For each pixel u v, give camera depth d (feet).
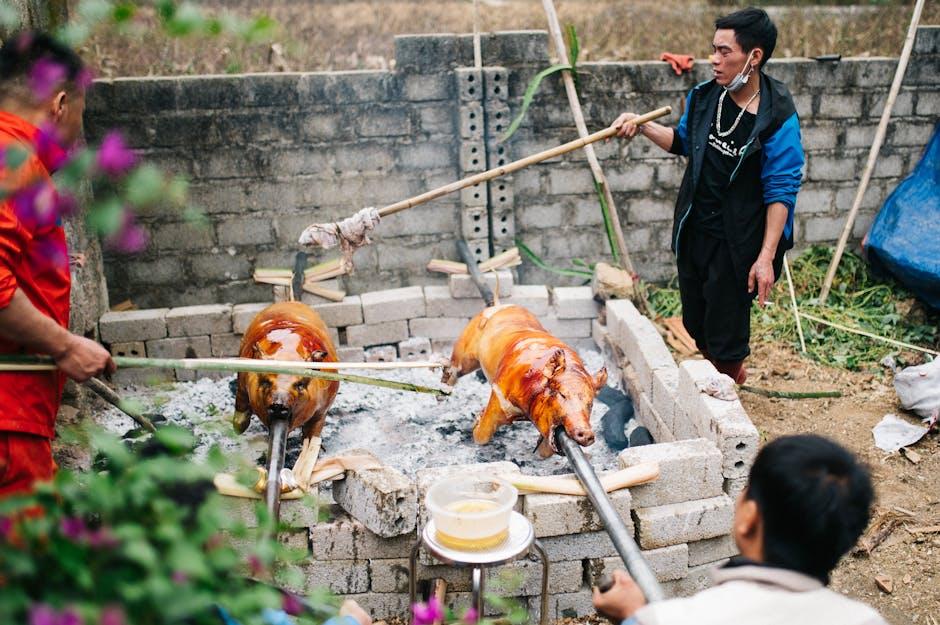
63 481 5.61
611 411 18.69
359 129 21.52
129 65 25.32
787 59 22.99
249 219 21.67
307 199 21.80
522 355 15.49
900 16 30.55
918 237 22.66
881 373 20.79
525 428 18.58
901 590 14.07
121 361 10.26
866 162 23.84
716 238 17.33
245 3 31.12
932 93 23.53
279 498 12.26
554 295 21.72
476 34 21.17
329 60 27.22
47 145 6.63
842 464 6.61
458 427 18.63
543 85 22.08
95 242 20.21
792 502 6.46
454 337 21.65
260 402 15.02
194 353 20.77
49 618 4.50
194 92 20.65
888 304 23.07
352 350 21.25
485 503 11.73
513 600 13.43
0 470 10.06
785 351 21.72
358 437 18.30
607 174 22.99
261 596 5.47
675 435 16.19
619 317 19.81
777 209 16.47
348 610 8.04
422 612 6.88
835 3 34.81
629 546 10.73
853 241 24.57
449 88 21.54
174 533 5.21
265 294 22.21
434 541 11.28
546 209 23.02
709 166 17.04
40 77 6.69
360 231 16.87
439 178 22.20
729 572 6.65
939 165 23.32
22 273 9.95
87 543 5.13
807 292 23.63
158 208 21.17
